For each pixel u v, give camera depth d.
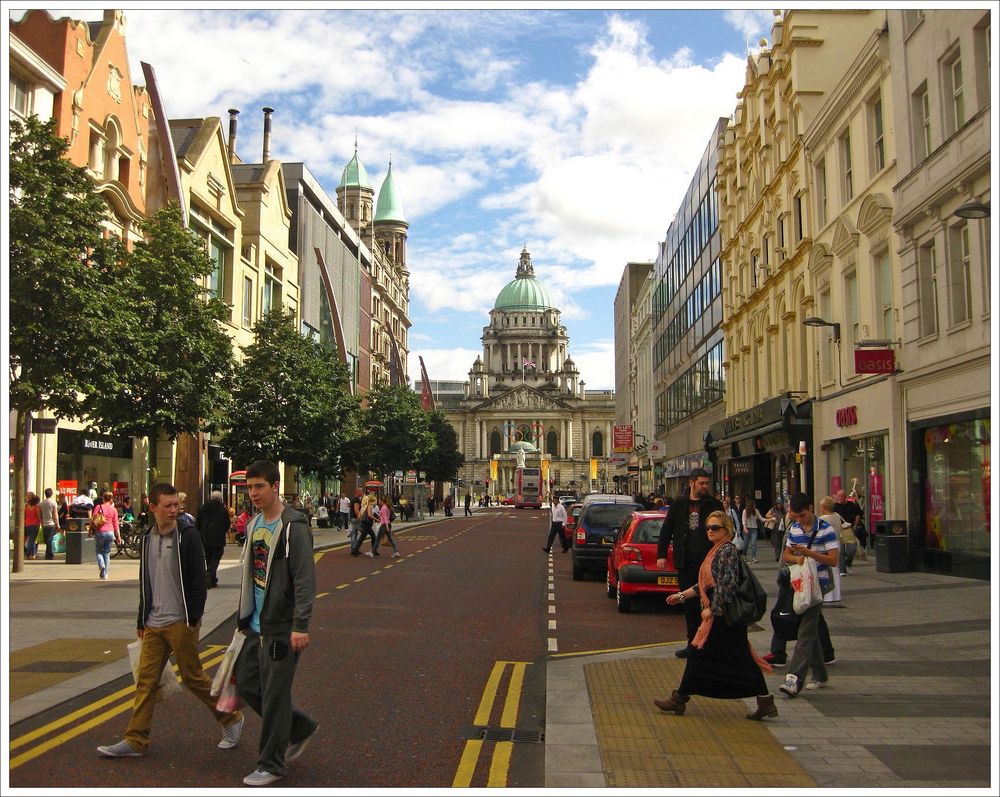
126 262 23.77
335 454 40.41
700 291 49.59
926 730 7.72
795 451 28.83
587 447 174.25
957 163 17.52
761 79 34.47
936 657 11.01
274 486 6.67
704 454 47.84
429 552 31.27
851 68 23.94
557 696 8.89
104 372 19.69
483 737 7.54
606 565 20.98
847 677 9.95
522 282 199.38
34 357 18.38
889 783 6.18
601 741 7.28
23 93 25.61
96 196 19.53
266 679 6.34
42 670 10.04
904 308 20.77
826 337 27.67
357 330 73.25
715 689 8.04
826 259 26.66
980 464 17.56
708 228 46.94
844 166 25.91
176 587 7.15
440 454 87.12
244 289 43.62
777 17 31.86
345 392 40.91
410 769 6.61
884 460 22.52
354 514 31.06
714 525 8.16
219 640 12.68
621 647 12.12
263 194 45.94
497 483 160.50
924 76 19.39
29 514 25.58
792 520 9.59
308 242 55.78
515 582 20.84
